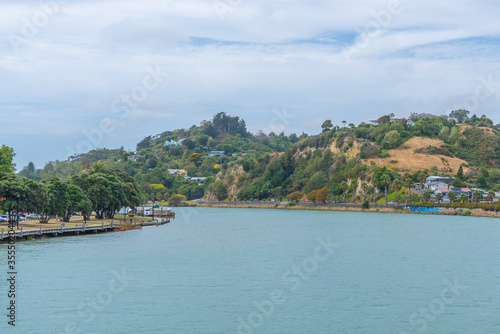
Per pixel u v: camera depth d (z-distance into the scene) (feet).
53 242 365.61
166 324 183.83
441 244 398.83
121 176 597.93
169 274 263.08
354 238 442.50
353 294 226.38
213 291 228.22
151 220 627.87
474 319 193.36
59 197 428.15
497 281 253.24
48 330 176.35
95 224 472.85
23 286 230.07
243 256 328.49
